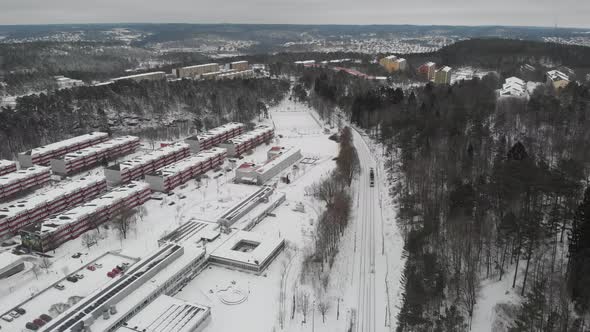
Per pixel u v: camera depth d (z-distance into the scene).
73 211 182.00
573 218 129.50
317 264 151.00
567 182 138.75
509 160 157.00
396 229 177.75
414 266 135.75
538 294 109.44
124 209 190.88
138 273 138.25
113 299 127.12
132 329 119.25
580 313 111.12
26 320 126.94
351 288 144.12
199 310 127.19
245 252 160.75
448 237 146.88
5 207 188.75
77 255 162.62
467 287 129.50
